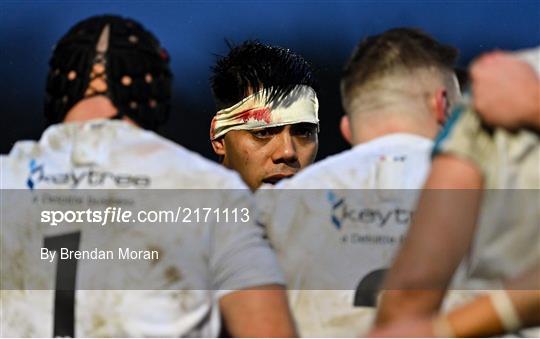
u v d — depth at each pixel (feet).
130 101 27.25
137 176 26.43
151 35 28.02
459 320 19.15
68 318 26.13
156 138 27.17
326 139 87.66
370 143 28.27
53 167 27.04
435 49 27.99
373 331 20.80
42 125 98.53
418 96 27.71
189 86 95.96
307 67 41.09
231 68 40.78
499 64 19.99
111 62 27.09
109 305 25.89
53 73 27.71
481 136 20.27
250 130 40.75
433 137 27.89
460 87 30.32
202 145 92.94
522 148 20.01
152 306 25.73
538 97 19.63
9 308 26.91
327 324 27.73
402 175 27.68
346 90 28.63
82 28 27.63
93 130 26.94
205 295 25.99
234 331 26.53
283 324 26.11
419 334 19.27
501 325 18.99
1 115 98.43
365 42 28.63
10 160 27.68
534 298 18.83
